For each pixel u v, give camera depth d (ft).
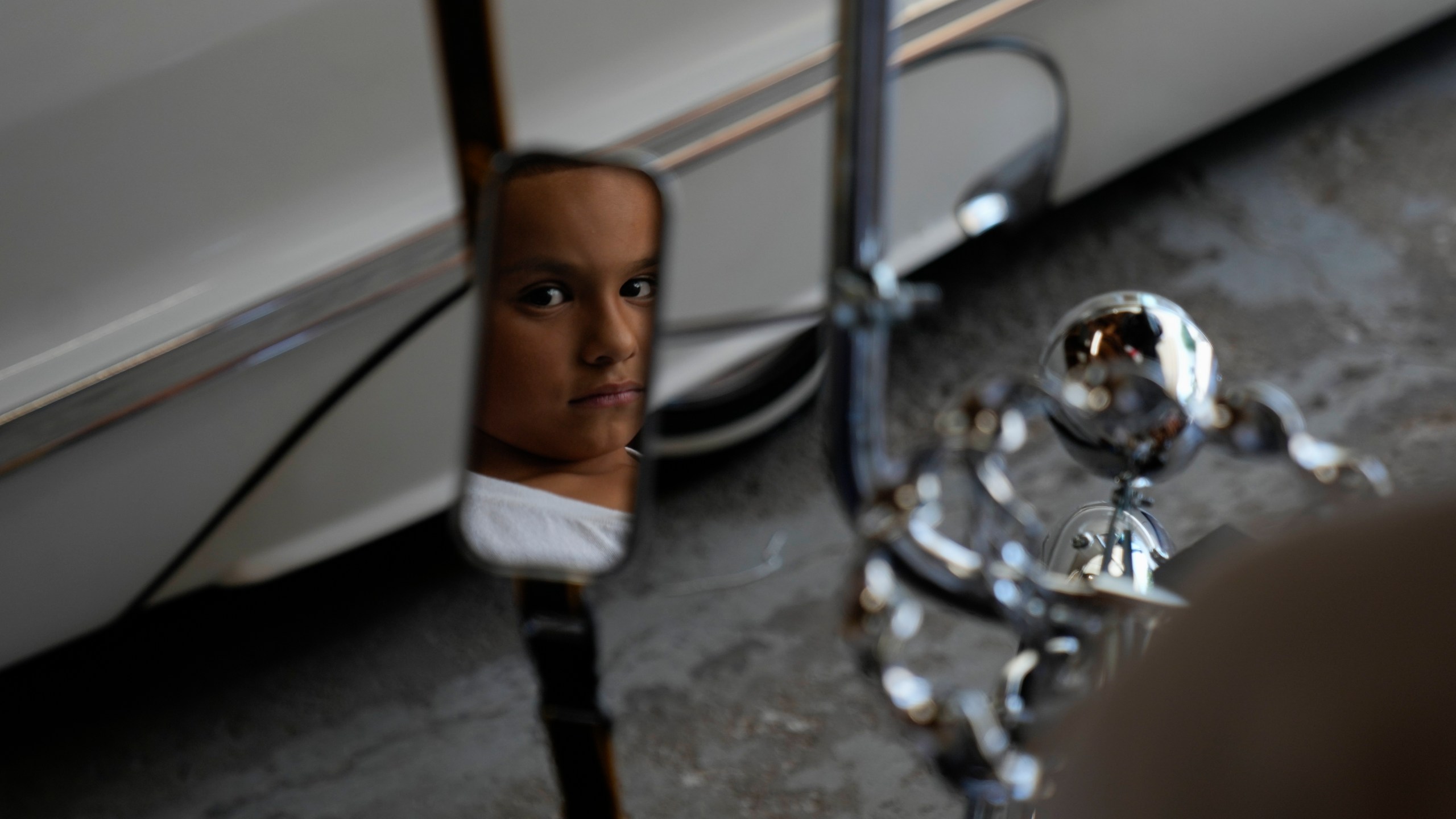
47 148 4.09
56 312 4.24
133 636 6.20
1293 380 6.60
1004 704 1.37
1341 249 7.33
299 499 4.89
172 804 5.49
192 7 4.16
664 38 4.79
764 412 6.15
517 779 5.40
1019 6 5.17
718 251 5.08
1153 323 1.59
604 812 2.15
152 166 4.24
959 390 6.71
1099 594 1.27
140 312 4.32
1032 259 7.43
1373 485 1.60
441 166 4.58
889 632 1.43
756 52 4.88
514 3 4.49
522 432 1.86
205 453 4.53
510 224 1.75
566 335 1.80
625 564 1.94
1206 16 6.01
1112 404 1.57
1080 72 5.65
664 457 6.22
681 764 5.33
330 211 4.48
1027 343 6.95
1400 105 8.28
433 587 6.27
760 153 4.90
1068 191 6.20
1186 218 7.64
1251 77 6.61
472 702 5.75
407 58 4.42
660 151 4.71
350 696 5.83
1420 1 7.24
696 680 5.65
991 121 5.56
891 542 1.44
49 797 5.57
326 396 4.61
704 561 6.17
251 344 4.34
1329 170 7.87
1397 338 6.75
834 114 1.62
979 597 1.41
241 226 4.40
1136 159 6.41
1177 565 1.14
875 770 5.16
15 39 4.04
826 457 1.68
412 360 4.66
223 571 5.04
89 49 4.09
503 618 6.10
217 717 5.81
